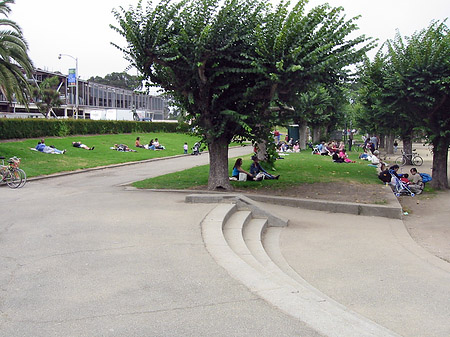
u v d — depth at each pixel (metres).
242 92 12.34
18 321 3.66
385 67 15.59
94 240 6.55
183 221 7.93
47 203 10.54
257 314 3.78
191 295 4.26
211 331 3.44
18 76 21.33
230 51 11.59
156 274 4.93
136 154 30.33
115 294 4.30
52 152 25.73
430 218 11.10
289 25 10.80
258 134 13.17
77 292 4.36
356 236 8.55
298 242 8.02
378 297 5.12
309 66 11.01
